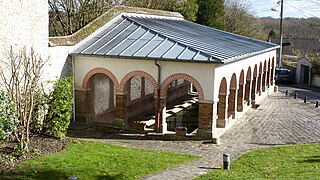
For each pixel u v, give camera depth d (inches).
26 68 621.6
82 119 869.2
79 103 869.8
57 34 1444.4
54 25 1440.7
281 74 1844.2
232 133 817.5
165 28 997.2
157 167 546.3
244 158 611.8
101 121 899.4
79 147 633.6
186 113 1085.8
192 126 916.6
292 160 595.5
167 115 1043.3
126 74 823.7
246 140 761.0
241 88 1008.9
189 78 770.2
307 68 1822.1
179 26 1127.0
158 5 1688.0
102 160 562.9
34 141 626.2
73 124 847.1
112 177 492.4
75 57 858.8
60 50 820.6
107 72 840.3
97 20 932.6
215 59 735.7
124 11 1016.2
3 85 656.4
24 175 483.5
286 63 2143.2
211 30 1278.3
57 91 677.9
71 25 1400.1
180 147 696.4
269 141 755.4
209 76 753.0
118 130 816.3
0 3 654.5
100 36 911.7
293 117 1004.6
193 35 1000.2
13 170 498.3
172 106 1166.3
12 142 603.8
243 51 948.6
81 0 1393.9
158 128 804.0
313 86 1753.2
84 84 861.2
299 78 1855.3
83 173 499.8
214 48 858.8
